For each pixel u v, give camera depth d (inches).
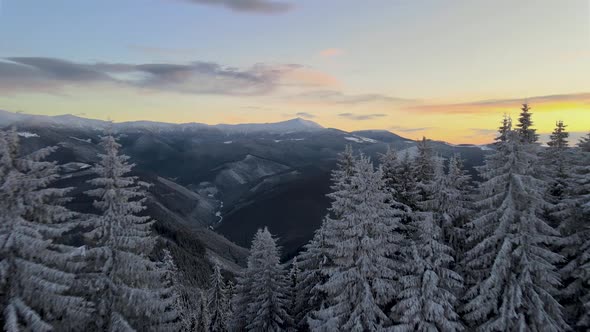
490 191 813.9
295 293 1365.7
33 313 621.9
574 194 899.4
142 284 839.7
